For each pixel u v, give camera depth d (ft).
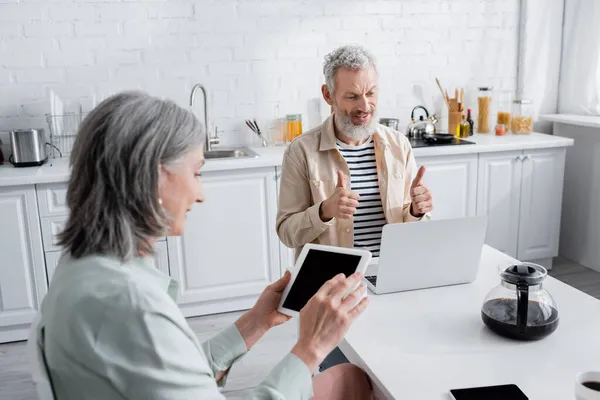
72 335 3.09
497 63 13.53
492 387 4.06
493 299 4.95
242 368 9.32
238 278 11.07
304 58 12.38
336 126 7.32
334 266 4.74
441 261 5.80
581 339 4.79
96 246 3.30
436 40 13.05
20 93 11.23
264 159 10.75
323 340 3.85
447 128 13.39
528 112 13.08
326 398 4.73
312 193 7.16
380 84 12.92
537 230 12.69
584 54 13.07
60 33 11.18
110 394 3.11
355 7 12.45
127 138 3.25
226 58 12.01
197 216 10.62
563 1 13.41
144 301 3.13
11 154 10.77
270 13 12.03
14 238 9.96
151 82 11.76
